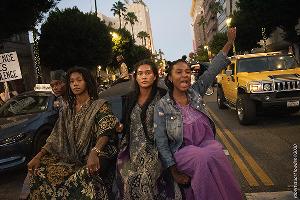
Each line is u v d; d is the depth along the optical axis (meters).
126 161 3.45
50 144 3.33
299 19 35.56
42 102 8.44
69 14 37.00
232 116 12.69
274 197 4.88
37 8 19.73
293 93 9.88
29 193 3.54
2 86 27.66
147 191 3.27
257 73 11.11
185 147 3.15
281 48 48.84
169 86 3.38
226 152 7.66
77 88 3.28
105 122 3.18
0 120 8.03
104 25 40.19
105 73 62.19
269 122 10.69
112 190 3.45
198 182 2.98
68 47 36.12
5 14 18.23
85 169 3.13
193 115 3.25
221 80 13.88
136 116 3.42
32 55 35.38
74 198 3.17
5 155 7.16
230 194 3.04
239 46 46.97
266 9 32.84
